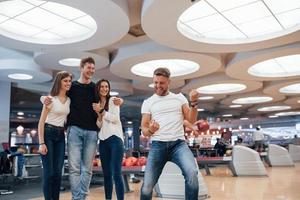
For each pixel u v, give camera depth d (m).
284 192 5.28
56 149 3.09
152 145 2.53
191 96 2.44
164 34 6.87
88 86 3.23
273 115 26.77
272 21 6.77
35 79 11.27
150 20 6.05
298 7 6.17
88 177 3.09
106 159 3.43
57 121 3.08
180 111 2.58
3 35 6.96
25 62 9.80
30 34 7.31
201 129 2.87
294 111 24.14
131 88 13.97
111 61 9.62
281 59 10.20
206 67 10.01
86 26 6.90
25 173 9.91
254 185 6.40
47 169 3.01
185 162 2.33
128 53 8.76
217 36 7.55
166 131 2.50
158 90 2.63
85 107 3.14
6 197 6.04
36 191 7.14
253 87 13.80
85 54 8.55
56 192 3.04
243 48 8.02
